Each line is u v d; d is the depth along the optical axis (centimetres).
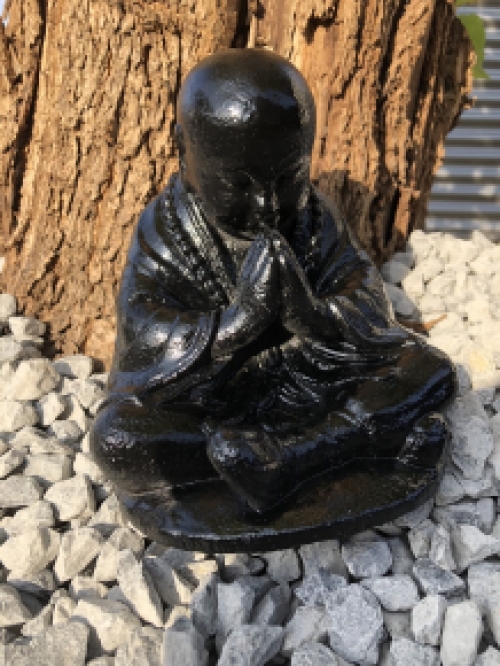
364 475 40
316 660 35
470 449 44
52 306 59
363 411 40
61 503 46
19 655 36
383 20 52
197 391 39
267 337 41
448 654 36
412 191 59
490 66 109
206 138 35
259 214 36
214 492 40
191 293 42
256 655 35
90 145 54
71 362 56
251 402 43
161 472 39
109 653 38
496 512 45
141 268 43
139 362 40
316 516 38
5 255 62
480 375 51
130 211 55
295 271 37
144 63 52
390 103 57
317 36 53
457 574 41
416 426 40
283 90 35
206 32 52
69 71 53
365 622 36
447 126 65
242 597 38
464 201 117
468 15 60
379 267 60
